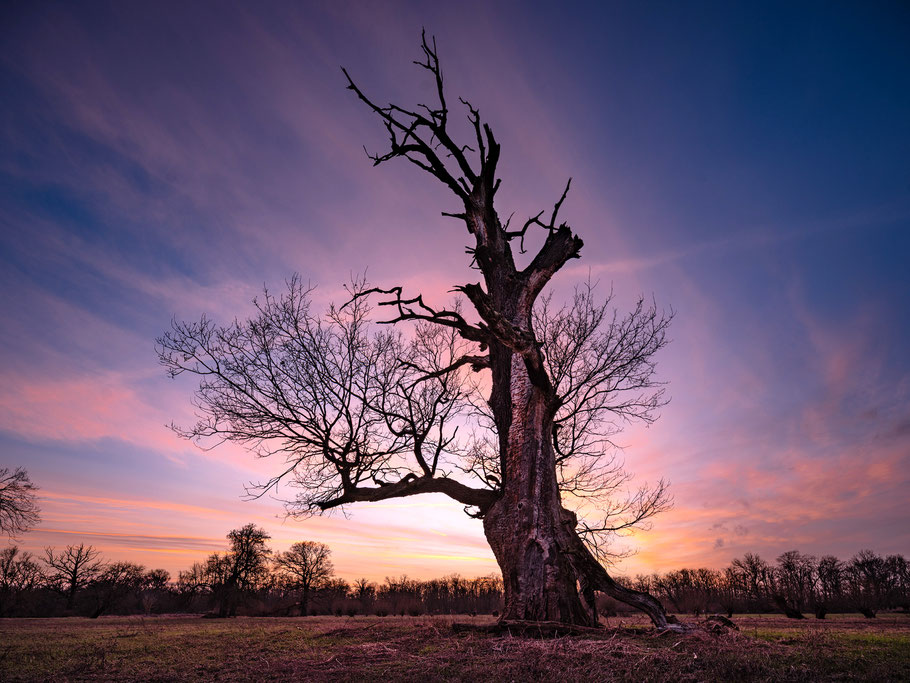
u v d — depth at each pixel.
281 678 7.80
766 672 6.92
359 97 16.14
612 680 6.76
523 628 11.59
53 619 33.91
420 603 52.38
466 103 16.39
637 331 18.14
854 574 50.91
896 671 6.89
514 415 14.48
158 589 60.62
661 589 42.62
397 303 15.72
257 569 51.38
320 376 15.57
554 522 13.31
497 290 16.50
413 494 15.73
